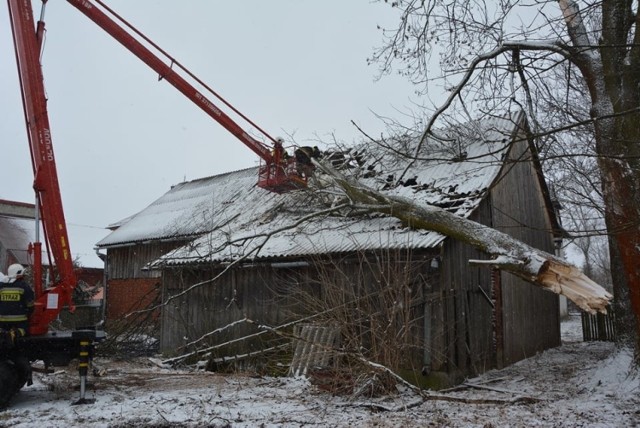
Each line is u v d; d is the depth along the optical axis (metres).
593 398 8.09
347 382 8.38
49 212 8.96
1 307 7.98
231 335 13.21
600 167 7.46
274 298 12.35
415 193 12.22
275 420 6.78
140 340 15.76
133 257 22.98
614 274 9.46
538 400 7.95
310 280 10.84
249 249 12.77
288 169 14.62
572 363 12.45
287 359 11.51
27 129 9.35
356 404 7.59
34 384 9.80
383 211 10.29
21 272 8.22
